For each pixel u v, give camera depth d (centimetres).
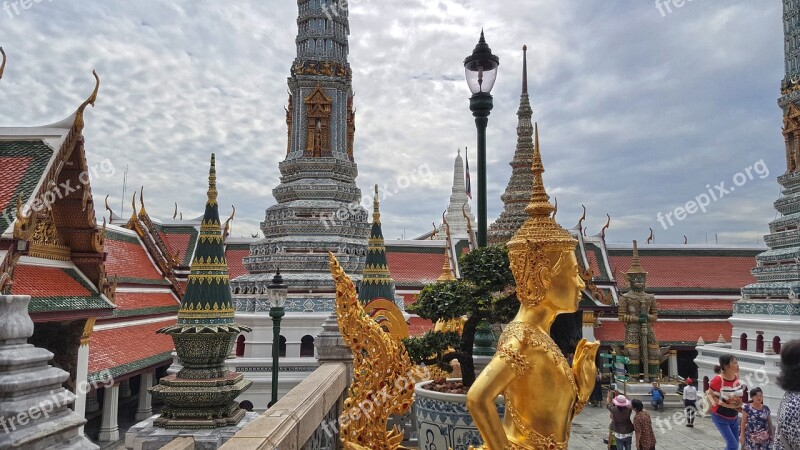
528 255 650
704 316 4506
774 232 3275
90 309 2166
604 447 2225
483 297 896
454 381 968
